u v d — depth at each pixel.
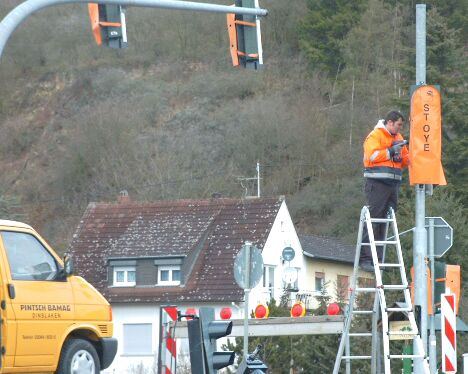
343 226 145.88
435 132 39.53
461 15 151.50
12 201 119.69
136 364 114.69
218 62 181.75
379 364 41.53
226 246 118.69
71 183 157.62
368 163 38.62
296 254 125.25
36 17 192.75
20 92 189.88
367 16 159.12
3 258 32.06
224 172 152.88
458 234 86.31
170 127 166.12
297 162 152.62
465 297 79.62
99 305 35.38
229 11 41.88
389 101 125.94
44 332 32.88
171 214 124.81
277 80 171.62
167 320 47.50
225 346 66.38
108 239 123.62
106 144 153.00
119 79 182.62
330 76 167.50
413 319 36.62
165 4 40.09
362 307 66.75
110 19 39.38
